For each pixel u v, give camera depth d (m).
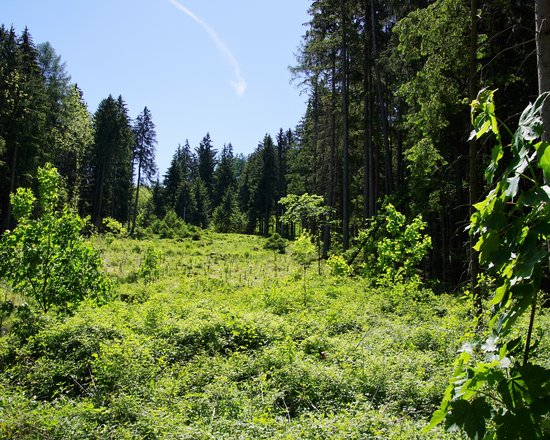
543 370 1.51
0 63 31.83
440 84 11.19
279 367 6.85
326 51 25.44
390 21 22.42
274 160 63.88
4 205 31.38
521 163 1.65
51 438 4.37
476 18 9.48
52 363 7.02
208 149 82.88
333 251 26.31
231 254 29.17
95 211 49.59
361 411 4.93
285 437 4.13
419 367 6.57
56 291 10.32
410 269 14.07
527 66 11.94
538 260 1.49
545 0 3.56
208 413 5.14
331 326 9.73
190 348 8.15
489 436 1.56
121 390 5.83
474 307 8.63
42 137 34.31
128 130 53.66
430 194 17.50
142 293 15.11
